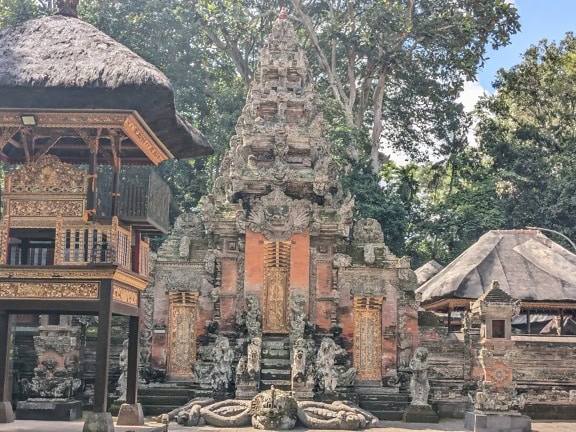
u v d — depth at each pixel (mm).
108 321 15172
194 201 44156
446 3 44812
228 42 47719
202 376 28000
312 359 27719
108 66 15648
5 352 15773
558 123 53594
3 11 40531
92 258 15625
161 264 29812
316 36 47312
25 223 15805
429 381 28656
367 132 50562
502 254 34844
